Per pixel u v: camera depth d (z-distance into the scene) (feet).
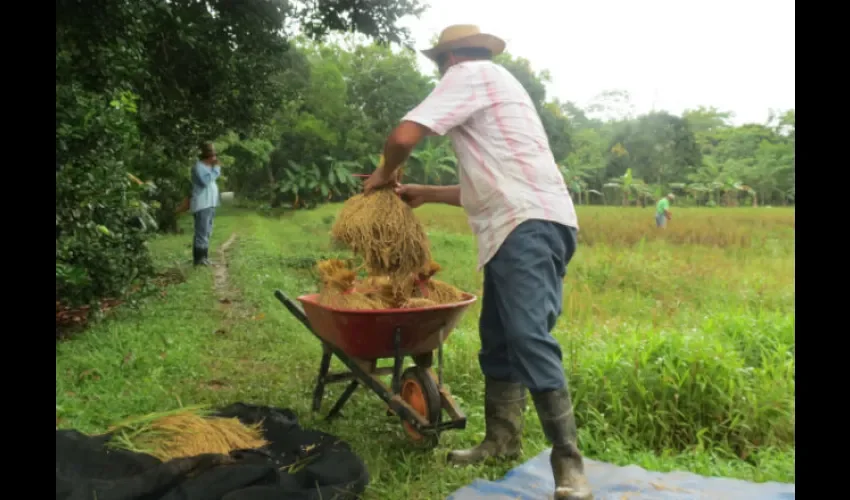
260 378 17.54
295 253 46.19
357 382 14.25
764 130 238.48
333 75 124.47
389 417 14.78
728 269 37.37
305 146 123.13
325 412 15.06
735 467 12.69
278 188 120.67
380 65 135.85
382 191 12.75
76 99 18.39
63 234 19.04
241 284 31.48
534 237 10.69
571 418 10.54
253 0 33.76
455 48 12.21
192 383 16.80
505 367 12.33
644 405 15.01
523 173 10.93
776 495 10.61
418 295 13.19
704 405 14.89
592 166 179.22
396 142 11.10
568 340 19.29
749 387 15.28
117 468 10.07
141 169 34.65
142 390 15.74
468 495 10.69
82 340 19.65
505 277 10.75
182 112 35.81
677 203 188.03
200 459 10.06
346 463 10.68
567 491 10.12
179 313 24.39
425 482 11.36
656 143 208.85
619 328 21.89
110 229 22.66
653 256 42.45
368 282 13.06
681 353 15.88
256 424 12.49
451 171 127.13
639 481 11.24
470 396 16.67
